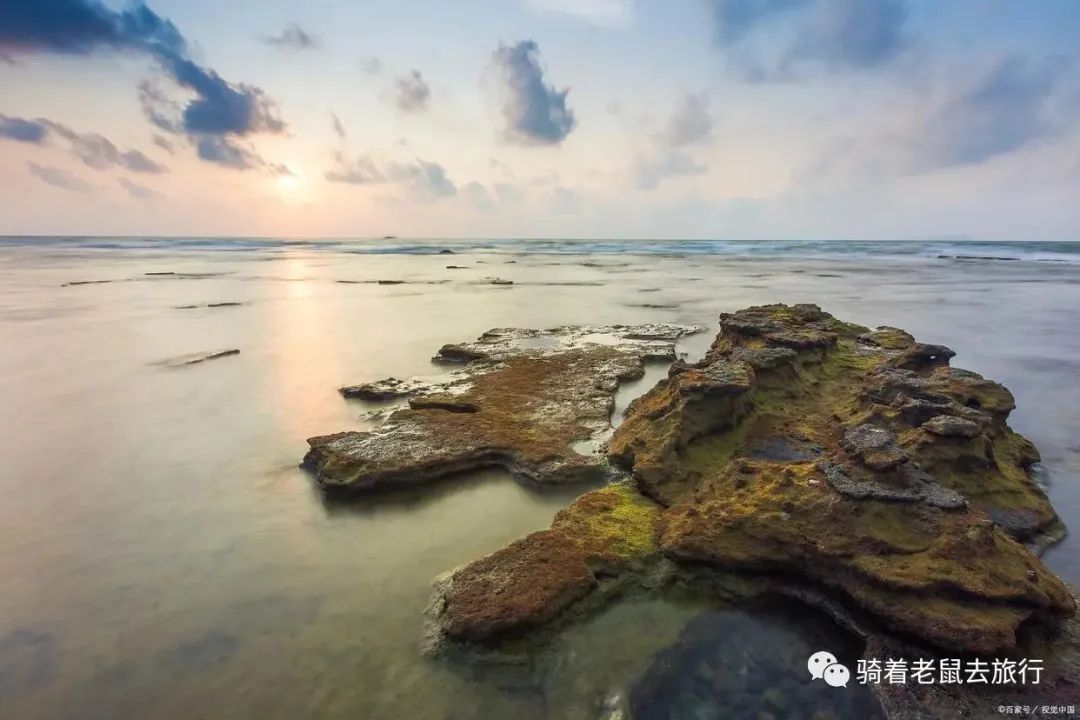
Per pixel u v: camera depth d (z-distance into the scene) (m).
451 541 10.19
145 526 10.79
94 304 38.47
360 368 21.83
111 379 20.25
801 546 8.64
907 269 71.25
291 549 10.02
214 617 8.34
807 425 13.06
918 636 7.43
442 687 7.06
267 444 14.48
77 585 9.07
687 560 9.07
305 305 38.88
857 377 16.42
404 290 48.72
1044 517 10.16
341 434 13.88
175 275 61.38
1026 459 12.55
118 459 13.64
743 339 18.00
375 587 8.95
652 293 46.28
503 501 11.52
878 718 6.56
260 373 21.09
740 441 12.45
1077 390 18.77
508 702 6.85
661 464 11.38
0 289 46.91
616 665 7.36
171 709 6.78
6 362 22.62
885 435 10.31
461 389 18.02
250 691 7.01
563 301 41.31
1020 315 33.84
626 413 15.60
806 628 8.04
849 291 46.78
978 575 7.68
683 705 6.78
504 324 31.47
